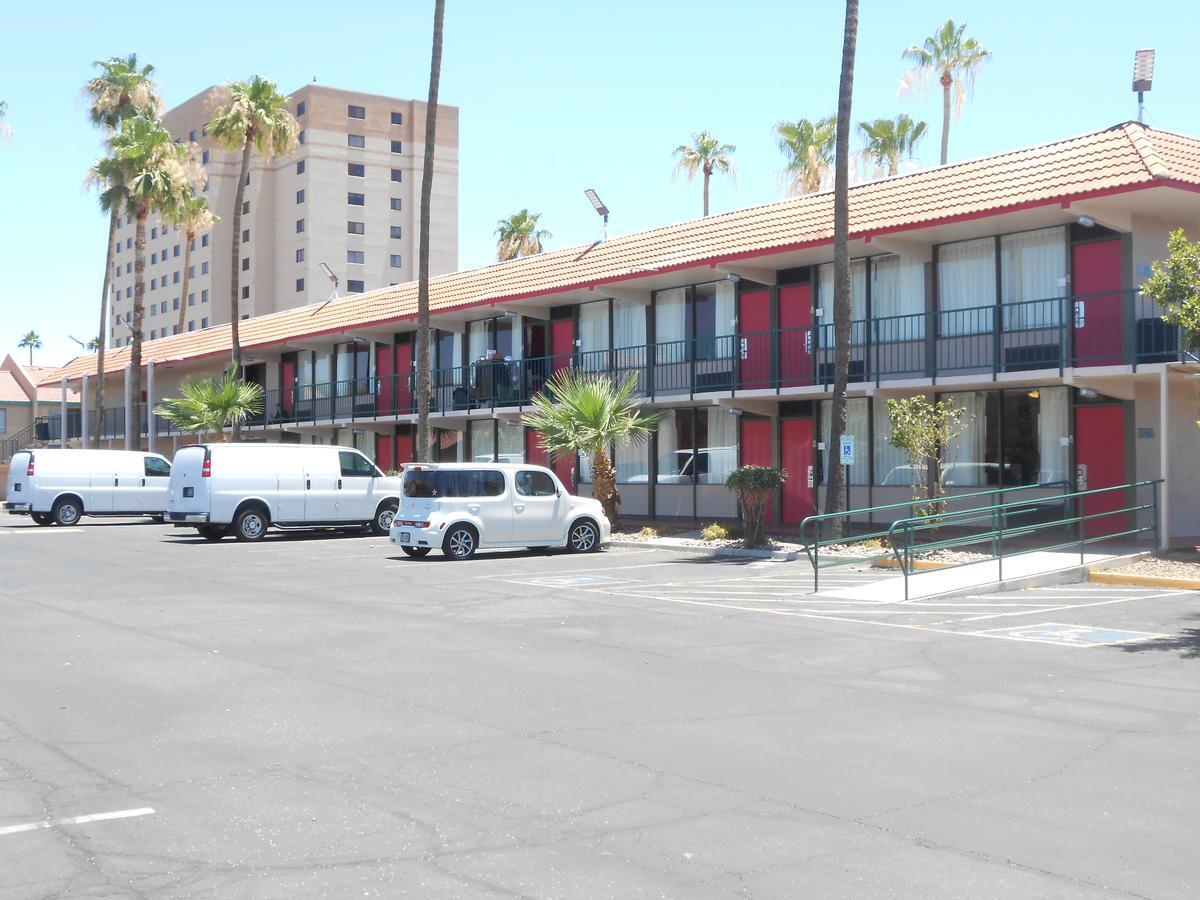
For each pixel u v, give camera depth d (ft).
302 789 21.39
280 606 46.88
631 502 99.50
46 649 36.35
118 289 375.04
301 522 87.71
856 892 16.37
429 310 104.53
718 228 87.71
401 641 38.14
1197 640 38.60
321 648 36.68
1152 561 58.49
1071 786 21.58
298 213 300.20
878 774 22.40
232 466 85.20
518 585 55.06
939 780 21.98
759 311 87.76
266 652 35.88
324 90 299.99
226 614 44.45
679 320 94.38
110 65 179.52
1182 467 67.92
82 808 20.24
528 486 71.82
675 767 22.90
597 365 100.68
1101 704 28.73
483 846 18.29
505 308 105.19
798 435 85.76
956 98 171.63
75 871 17.24
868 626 42.06
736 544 73.26
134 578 58.03
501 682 31.35
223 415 129.29
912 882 16.74
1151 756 23.73
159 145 153.89
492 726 26.30
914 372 75.77
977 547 67.46
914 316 73.31
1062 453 70.49
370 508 90.58
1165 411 60.49
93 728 25.99
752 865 17.44
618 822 19.47
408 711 27.78
